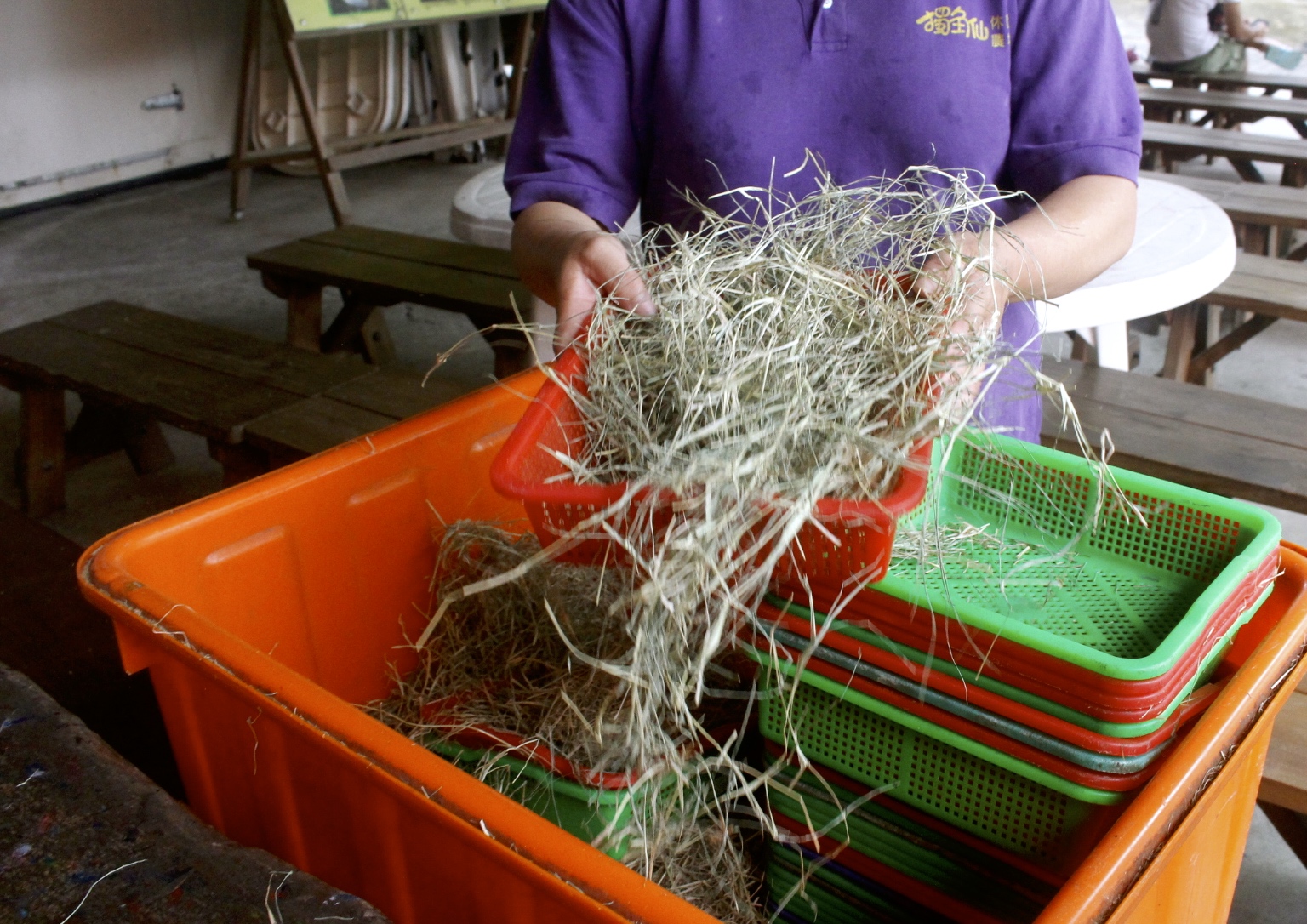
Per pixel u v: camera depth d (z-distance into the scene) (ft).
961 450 4.02
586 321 3.92
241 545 4.14
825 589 3.22
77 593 5.75
